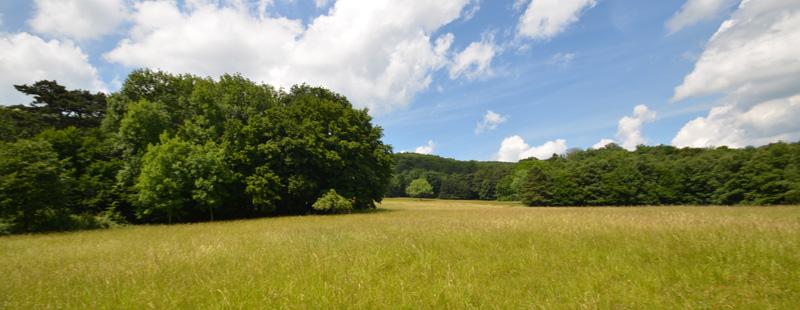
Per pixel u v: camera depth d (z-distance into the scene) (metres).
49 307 5.68
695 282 5.93
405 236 12.84
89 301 5.97
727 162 52.16
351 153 40.34
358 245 10.98
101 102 49.09
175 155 29.80
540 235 11.59
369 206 44.62
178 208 29.78
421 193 109.81
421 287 6.17
